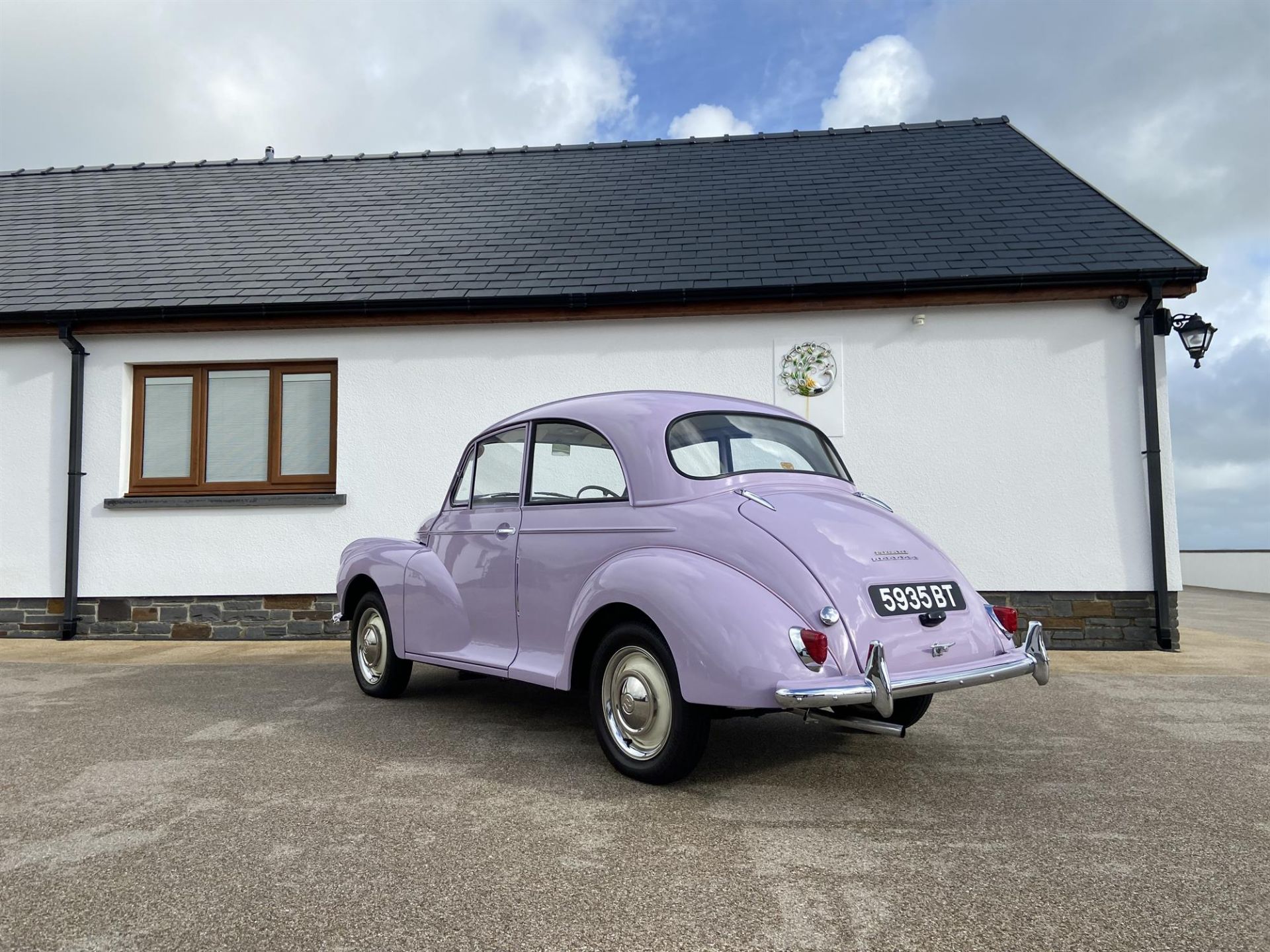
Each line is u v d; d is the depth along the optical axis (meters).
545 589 3.87
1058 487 7.29
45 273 8.60
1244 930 2.11
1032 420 7.35
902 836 2.77
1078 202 8.55
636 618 3.44
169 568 7.88
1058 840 2.73
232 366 8.15
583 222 9.19
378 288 7.88
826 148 10.95
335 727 4.34
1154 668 6.12
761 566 3.13
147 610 7.86
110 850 2.66
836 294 7.38
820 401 7.55
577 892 2.34
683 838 2.75
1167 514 7.12
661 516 3.48
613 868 2.50
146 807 3.07
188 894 2.33
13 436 8.05
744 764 3.64
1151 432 7.12
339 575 5.50
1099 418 7.27
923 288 7.26
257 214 10.05
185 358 8.03
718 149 11.27
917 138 10.95
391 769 3.56
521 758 3.73
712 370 7.71
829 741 4.04
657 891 2.34
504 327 7.87
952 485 7.41
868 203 9.07
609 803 3.11
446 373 7.90
